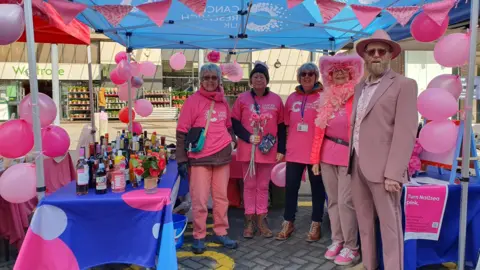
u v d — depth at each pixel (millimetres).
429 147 2564
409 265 2686
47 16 3131
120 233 2402
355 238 3062
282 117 3699
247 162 3670
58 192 2553
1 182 2326
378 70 2486
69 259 2340
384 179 2432
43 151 2473
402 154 2348
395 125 2395
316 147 3211
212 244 3533
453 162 2732
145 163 2518
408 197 2656
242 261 3156
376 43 2463
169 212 2371
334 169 3133
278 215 4520
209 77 3275
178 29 4426
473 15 2420
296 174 3561
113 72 4375
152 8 2303
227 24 4332
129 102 4684
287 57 16406
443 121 2541
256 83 3621
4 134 2316
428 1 3078
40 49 16156
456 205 2766
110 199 2350
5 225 3100
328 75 3184
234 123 3684
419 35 2773
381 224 2543
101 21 3646
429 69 6168
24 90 16453
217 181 3371
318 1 2371
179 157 3238
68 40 4531
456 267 2961
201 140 3141
